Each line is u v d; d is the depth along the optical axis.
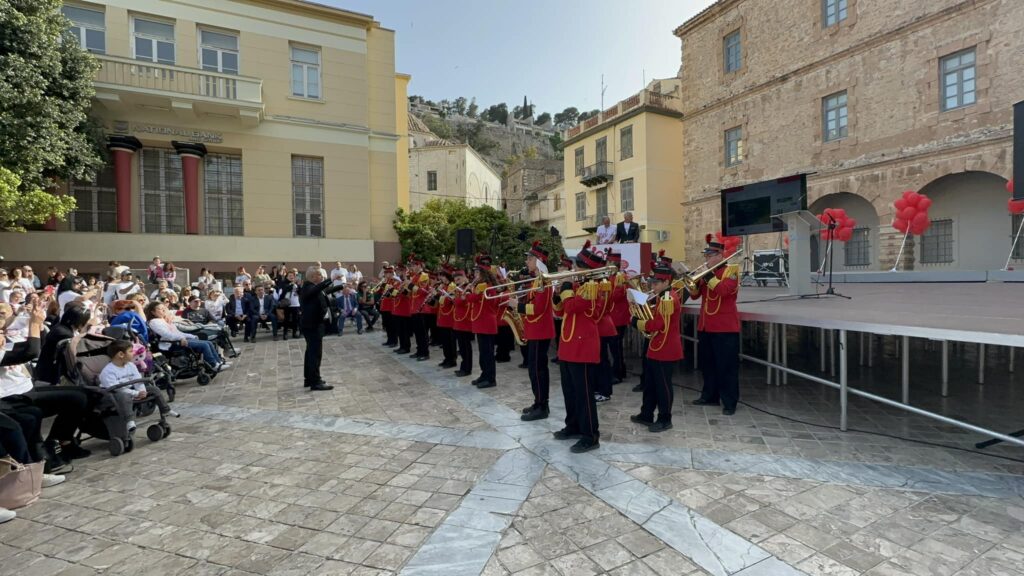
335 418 5.89
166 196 16.47
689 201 23.95
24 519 3.61
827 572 2.73
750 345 10.75
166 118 15.95
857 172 17.14
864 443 4.65
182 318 9.46
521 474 4.12
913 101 15.67
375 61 19.50
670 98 27.62
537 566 2.87
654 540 3.10
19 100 11.17
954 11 14.62
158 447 5.07
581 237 31.91
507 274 8.60
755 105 20.70
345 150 18.59
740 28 21.28
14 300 7.81
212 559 3.05
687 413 5.73
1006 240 14.74
